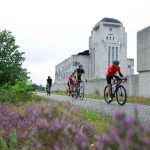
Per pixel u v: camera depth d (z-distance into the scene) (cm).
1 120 641
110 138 234
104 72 11081
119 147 227
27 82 1636
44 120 366
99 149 238
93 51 11012
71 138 333
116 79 1742
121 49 11275
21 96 1562
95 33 11325
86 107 1473
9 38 1969
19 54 1966
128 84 2642
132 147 217
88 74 10819
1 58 1916
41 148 321
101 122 896
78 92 2331
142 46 2362
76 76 2352
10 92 1522
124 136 232
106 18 11306
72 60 9812
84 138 249
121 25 11306
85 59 10750
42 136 314
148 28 2284
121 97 1686
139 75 2423
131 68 11288
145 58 2320
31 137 414
